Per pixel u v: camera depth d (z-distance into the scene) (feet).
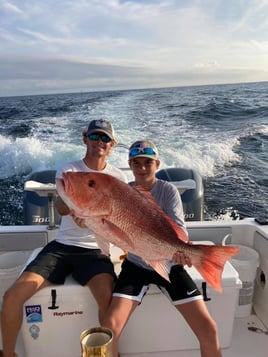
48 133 39.99
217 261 5.79
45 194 9.65
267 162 31.35
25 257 9.88
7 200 24.03
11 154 31.89
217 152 33.17
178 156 31.55
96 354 4.33
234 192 25.38
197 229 10.20
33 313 7.47
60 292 7.45
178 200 7.97
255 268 9.27
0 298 8.81
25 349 7.74
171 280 7.15
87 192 5.51
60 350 7.74
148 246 5.85
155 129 41.65
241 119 49.26
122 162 26.48
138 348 8.01
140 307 7.74
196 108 56.18
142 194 6.02
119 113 51.93
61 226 8.55
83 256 8.02
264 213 22.06
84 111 54.49
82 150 32.22
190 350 8.13
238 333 8.86
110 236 5.64
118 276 7.94
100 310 7.20
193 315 6.97
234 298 7.80
